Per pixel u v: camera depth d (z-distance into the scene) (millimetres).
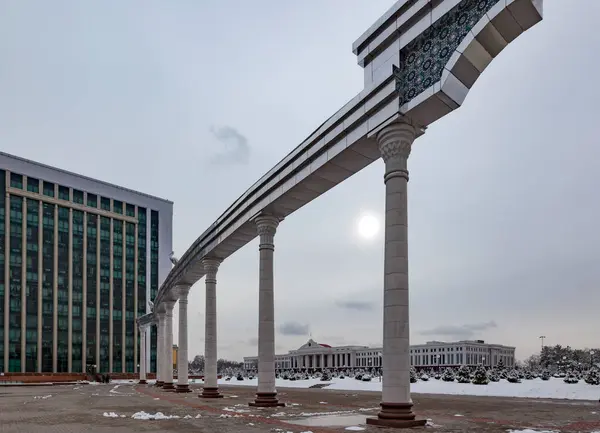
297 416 18859
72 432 14781
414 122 16688
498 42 14695
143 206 110562
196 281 39500
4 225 89062
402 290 15742
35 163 94438
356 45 18203
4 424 17375
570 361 105812
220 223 29656
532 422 16625
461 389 42281
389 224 16344
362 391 44344
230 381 78312
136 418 18984
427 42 16016
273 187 23500
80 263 98312
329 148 19547
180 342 39469
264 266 24656
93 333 97812
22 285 89562
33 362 88688
